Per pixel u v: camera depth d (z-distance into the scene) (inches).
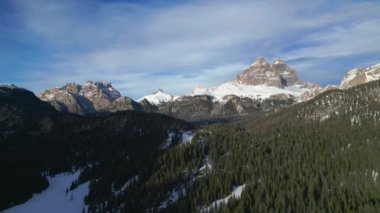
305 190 6766.7
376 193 6230.3
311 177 6958.7
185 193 7495.1
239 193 7258.9
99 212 7677.2
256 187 7170.3
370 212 5659.5
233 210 6407.5
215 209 6461.6
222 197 7199.8
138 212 7253.9
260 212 6186.0
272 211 6122.1
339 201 6058.1
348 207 5797.2
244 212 6259.8
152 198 7568.9
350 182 6737.2
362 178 6717.5
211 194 7185.0
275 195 6722.4
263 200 6624.0
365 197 6156.5
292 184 6825.8
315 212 5925.2
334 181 6806.1
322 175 7042.3
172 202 7362.2
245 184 7436.0
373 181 6599.4
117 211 7578.7
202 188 7450.8
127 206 7460.6
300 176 7126.0
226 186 7362.2
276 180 7199.8
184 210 6815.9
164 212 6929.1
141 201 7564.0
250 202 6565.0
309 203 6176.2
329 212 5861.2
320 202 6146.7
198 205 7007.9
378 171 6855.3
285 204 6338.6
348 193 6348.4
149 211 7229.3
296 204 6294.3
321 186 6894.7
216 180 7568.9
